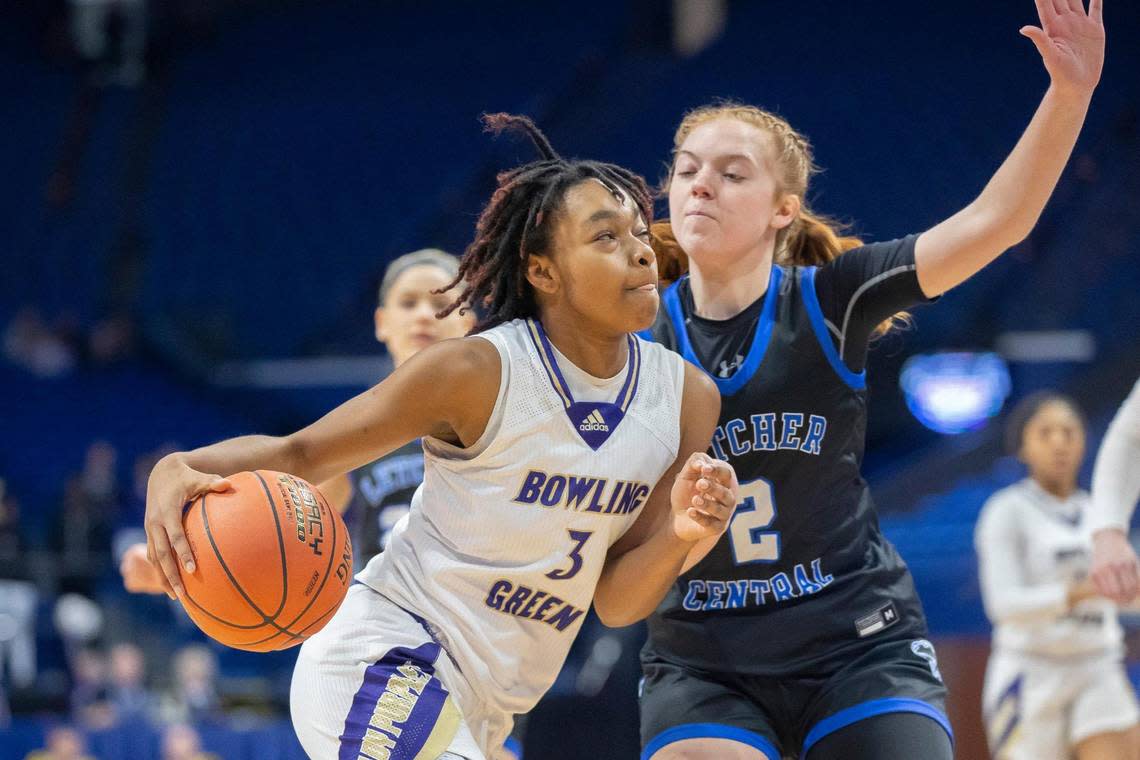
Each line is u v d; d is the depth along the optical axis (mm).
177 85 26828
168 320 24281
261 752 10938
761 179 4215
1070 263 19750
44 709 12930
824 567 4164
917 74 23375
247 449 3381
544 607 3637
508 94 25453
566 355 3617
